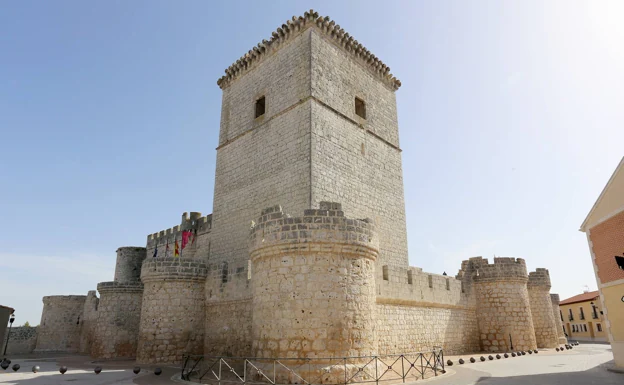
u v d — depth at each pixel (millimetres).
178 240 43344
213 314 25812
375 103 35906
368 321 17516
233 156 34688
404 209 35031
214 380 16828
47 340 45375
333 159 29656
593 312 61094
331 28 32812
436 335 28203
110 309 32531
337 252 17547
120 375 20000
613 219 20203
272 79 33562
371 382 15852
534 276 37562
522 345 31594
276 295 17281
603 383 15812
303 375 15781
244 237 31094
